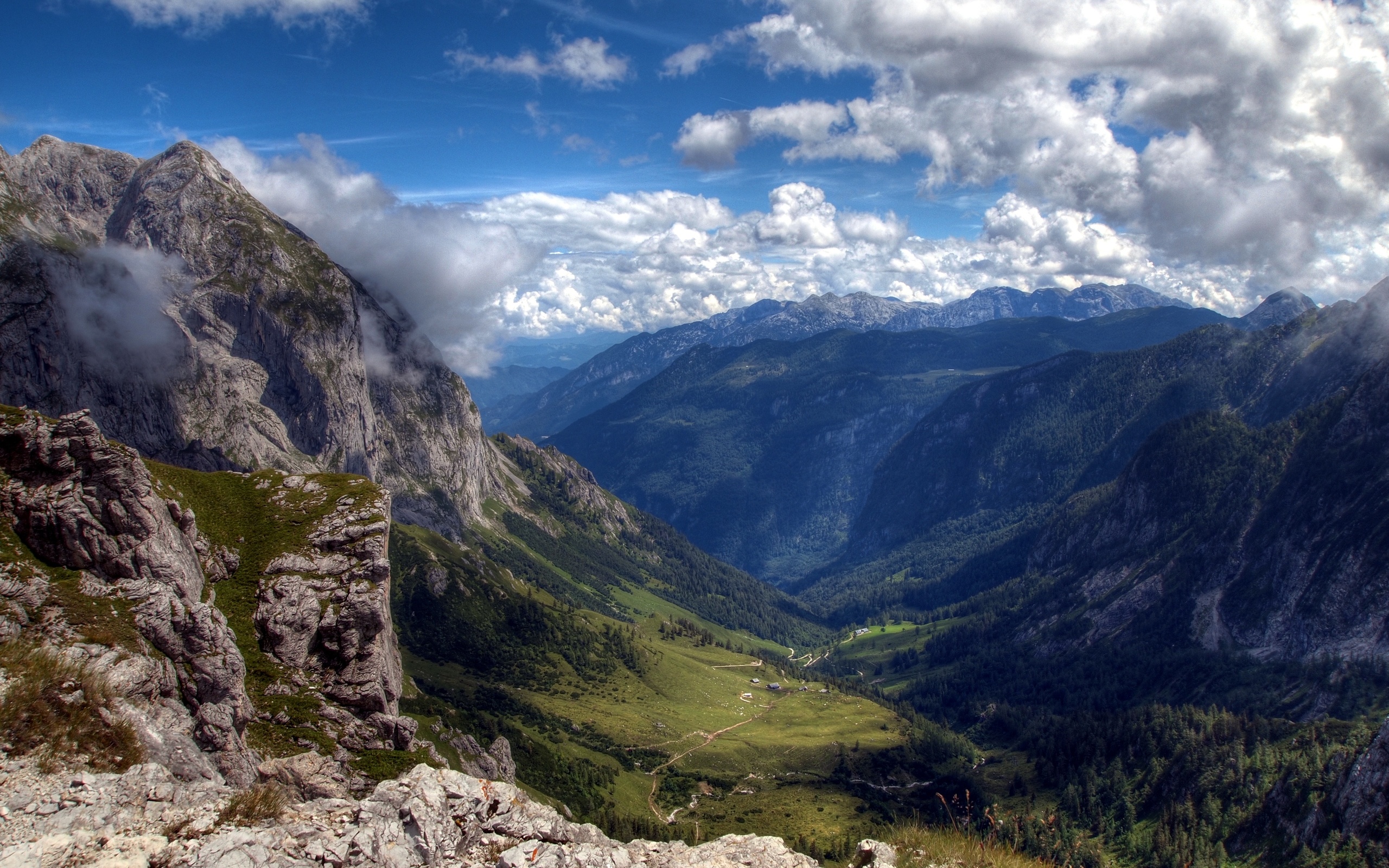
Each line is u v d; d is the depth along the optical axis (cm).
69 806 2392
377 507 9381
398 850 2344
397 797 2611
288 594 8262
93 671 3597
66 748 2906
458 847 2552
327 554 8788
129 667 4978
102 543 6044
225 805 2403
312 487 9719
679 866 2642
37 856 1978
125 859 1998
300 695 7669
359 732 7638
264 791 2456
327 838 2252
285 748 6981
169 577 6369
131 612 5650
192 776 3378
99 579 5838
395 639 9188
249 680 7569
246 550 8744
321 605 8319
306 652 8088
